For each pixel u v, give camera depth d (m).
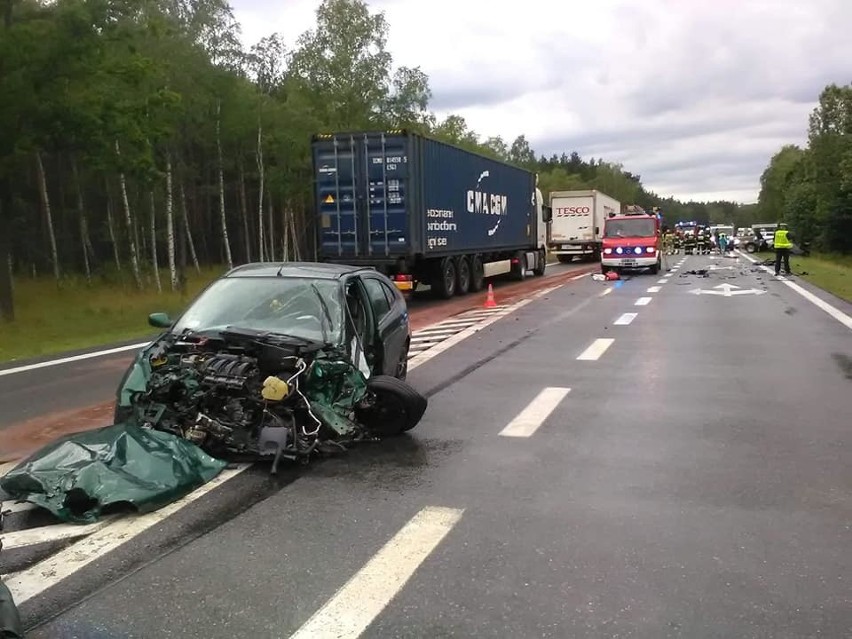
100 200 42.28
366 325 7.91
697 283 27.03
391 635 3.63
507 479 5.96
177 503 5.41
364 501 5.47
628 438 7.18
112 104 20.16
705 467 6.26
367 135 19.94
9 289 20.66
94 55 19.73
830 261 48.50
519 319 17.14
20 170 21.61
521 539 4.78
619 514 5.21
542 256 33.88
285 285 7.57
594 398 8.95
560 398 8.96
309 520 5.11
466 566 4.39
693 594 4.04
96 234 43.91
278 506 5.36
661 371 10.62
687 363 11.23
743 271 34.00
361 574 4.29
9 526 5.00
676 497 5.54
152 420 6.17
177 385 6.23
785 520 5.09
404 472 6.13
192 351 6.52
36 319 20.09
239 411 6.19
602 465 6.33
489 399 8.92
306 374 6.39
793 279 28.42
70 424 8.05
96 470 5.33
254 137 38.94
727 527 4.97
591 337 14.10
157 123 22.12
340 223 20.33
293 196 41.53
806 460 6.43
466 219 23.88
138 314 21.20
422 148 20.56
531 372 10.65
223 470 6.08
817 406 8.41
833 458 6.48
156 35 22.05
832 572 4.31
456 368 11.00
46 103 19.19
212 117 34.97
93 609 3.88
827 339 13.42
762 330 14.70
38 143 19.88
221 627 3.70
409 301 22.23
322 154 20.30
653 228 32.88
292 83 41.84
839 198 54.78
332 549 4.64
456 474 6.09
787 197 76.00
